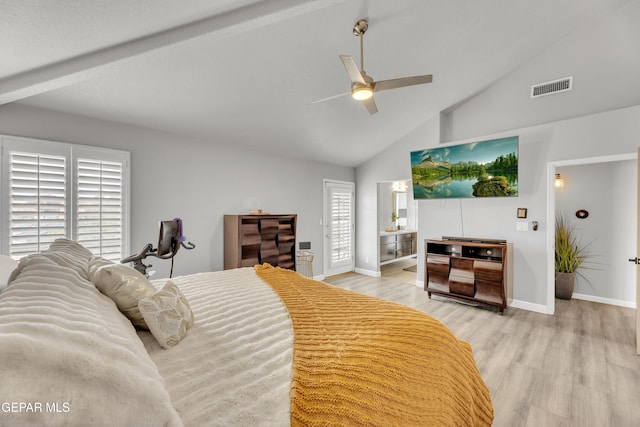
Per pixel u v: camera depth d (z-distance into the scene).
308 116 3.86
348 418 0.86
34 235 2.66
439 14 2.68
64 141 2.86
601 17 3.43
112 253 3.11
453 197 4.25
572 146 3.46
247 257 4.05
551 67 3.77
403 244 7.52
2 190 2.53
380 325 1.41
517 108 4.03
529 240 3.79
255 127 3.86
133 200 3.31
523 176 3.85
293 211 5.09
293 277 2.40
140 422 0.62
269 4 1.73
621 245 3.95
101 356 0.68
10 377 0.52
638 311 2.57
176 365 1.06
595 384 2.15
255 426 0.79
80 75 1.97
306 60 2.80
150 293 1.32
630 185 3.89
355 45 2.76
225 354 1.15
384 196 7.62
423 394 1.06
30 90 2.07
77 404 0.57
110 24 1.62
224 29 1.79
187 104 3.11
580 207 4.26
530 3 2.92
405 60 3.19
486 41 3.29
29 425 0.51
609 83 3.39
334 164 5.80
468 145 4.01
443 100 4.29
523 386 2.14
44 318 0.71
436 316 3.55
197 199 3.88
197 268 3.88
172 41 1.83
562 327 3.21
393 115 4.37
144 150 3.40
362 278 5.65
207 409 0.84
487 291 3.65
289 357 1.14
